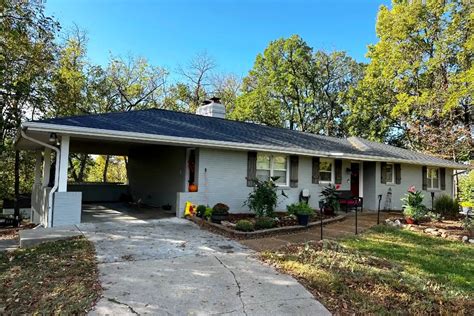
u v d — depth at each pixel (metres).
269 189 9.94
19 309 3.65
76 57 20.75
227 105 30.09
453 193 18.28
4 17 13.04
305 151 11.97
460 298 4.35
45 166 10.45
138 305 3.70
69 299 3.80
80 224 8.10
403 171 15.62
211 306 3.77
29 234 6.88
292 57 27.12
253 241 7.09
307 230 8.81
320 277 4.73
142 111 11.81
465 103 19.62
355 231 8.81
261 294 4.14
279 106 28.30
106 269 4.82
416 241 8.07
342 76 28.48
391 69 21.67
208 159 10.51
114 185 15.47
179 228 8.10
